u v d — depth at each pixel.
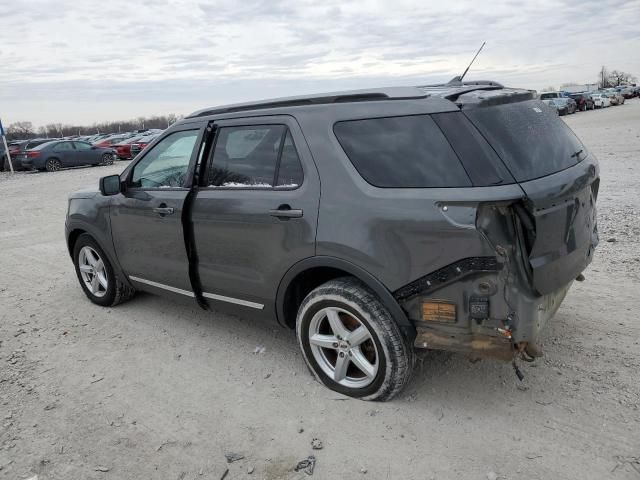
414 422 3.15
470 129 2.90
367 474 2.77
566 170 3.09
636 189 9.28
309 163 3.37
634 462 2.71
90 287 5.43
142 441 3.13
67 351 4.37
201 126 4.10
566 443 2.88
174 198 4.15
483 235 2.71
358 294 3.18
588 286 5.04
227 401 3.51
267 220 3.51
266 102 3.80
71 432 3.25
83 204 5.09
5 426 3.33
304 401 3.44
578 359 3.71
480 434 3.01
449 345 2.96
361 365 3.33
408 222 2.91
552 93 49.31
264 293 3.71
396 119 3.12
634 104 55.03
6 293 6.00
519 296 2.76
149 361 4.12
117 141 34.62
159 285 4.56
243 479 2.79
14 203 13.75
